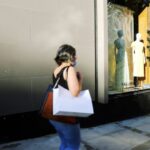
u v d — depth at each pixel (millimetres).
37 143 4840
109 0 6539
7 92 4602
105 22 5734
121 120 6520
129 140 5129
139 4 7305
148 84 7578
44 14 4949
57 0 5102
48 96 3078
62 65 3123
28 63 4801
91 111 2975
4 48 4527
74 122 3043
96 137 5277
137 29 7395
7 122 4676
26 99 4824
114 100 6328
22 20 4695
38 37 4895
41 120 5094
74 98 2939
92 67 5762
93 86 5820
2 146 4641
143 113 7074
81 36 5516
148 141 5082
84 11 5539
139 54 7199
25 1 4711
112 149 4656
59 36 5172
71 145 3117
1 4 4469
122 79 6922
